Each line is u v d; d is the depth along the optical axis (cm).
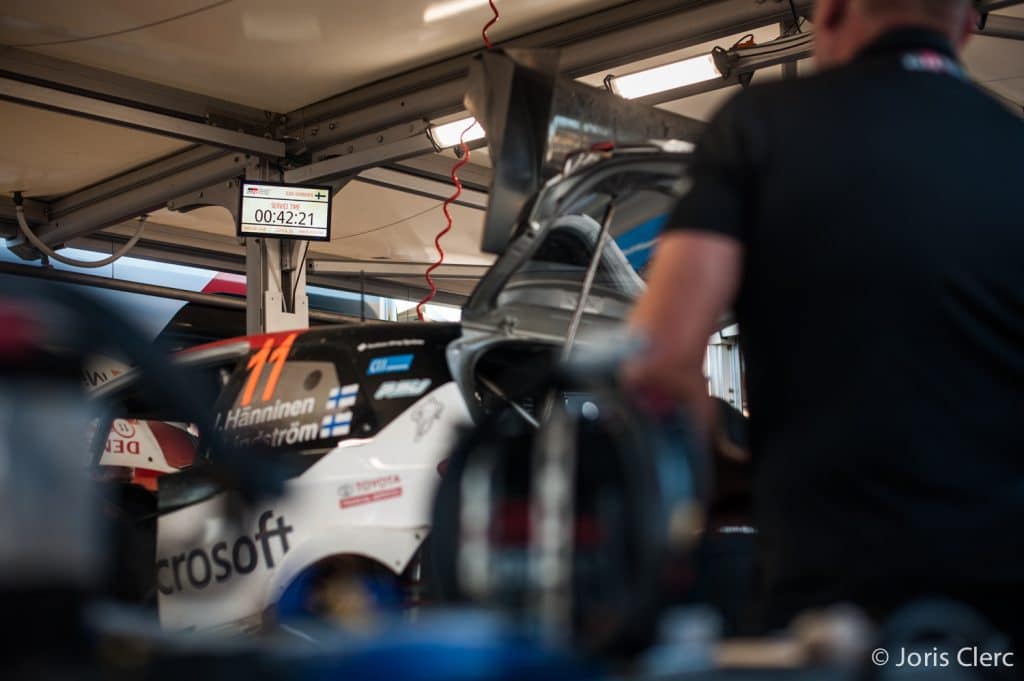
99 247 1288
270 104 988
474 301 412
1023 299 140
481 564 100
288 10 812
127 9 809
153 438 603
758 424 149
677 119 418
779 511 142
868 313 138
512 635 88
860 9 156
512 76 359
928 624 113
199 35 853
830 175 143
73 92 902
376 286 1458
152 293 1334
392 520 418
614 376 105
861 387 137
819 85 150
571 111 373
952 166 142
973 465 136
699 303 139
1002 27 703
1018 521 135
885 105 146
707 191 146
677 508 93
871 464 136
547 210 376
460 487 105
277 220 970
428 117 920
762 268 145
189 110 961
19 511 77
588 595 97
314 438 432
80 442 80
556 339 446
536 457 100
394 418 431
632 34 791
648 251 438
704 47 847
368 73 924
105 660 78
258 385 453
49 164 1111
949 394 136
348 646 84
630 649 91
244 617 408
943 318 137
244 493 93
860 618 122
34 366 78
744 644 102
